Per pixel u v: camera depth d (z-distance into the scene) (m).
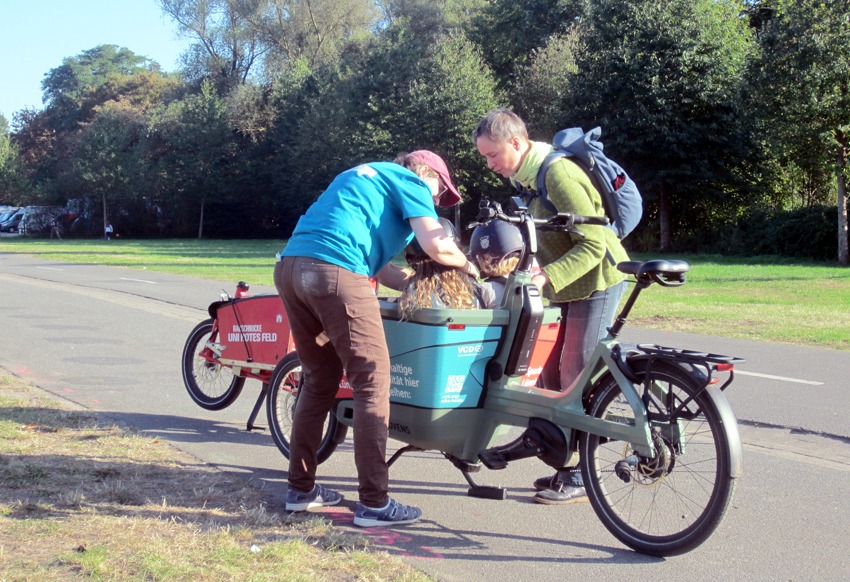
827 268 26.72
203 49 73.19
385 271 4.68
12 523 3.99
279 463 5.40
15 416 6.16
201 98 65.12
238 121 65.44
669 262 3.85
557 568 3.82
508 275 4.47
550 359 4.78
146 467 5.11
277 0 70.19
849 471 5.45
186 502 4.47
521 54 53.22
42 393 7.15
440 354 4.21
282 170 63.59
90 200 66.19
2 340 10.36
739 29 37.81
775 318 13.10
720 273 24.31
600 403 4.09
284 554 3.72
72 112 91.12
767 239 33.78
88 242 55.78
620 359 3.98
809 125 27.56
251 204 66.56
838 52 26.73
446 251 4.12
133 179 64.62
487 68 46.22
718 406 3.73
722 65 34.38
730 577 3.75
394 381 4.38
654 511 4.08
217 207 66.81
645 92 34.84
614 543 4.15
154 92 89.25
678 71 34.59
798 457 5.78
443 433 4.32
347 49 69.38
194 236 67.50
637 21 35.28
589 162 4.45
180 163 64.44
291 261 4.14
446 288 4.26
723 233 36.31
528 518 4.49
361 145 48.16
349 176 4.20
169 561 3.56
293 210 64.06
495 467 4.31
